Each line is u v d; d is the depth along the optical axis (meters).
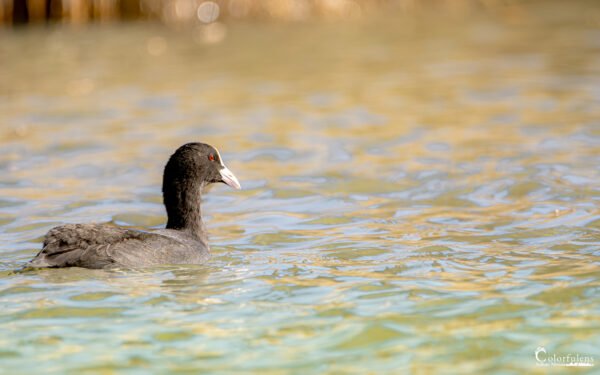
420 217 15.20
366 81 28.28
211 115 23.92
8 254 13.16
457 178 17.67
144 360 9.00
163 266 11.98
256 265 12.38
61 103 25.58
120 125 22.92
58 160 19.70
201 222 13.41
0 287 11.05
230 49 34.56
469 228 14.38
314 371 8.75
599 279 11.24
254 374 8.68
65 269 11.62
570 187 16.64
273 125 22.70
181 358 9.05
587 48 33.00
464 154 19.48
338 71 30.02
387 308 10.40
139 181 17.98
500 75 28.66
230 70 30.42
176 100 25.86
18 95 26.75
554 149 19.59
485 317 10.05
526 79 27.84
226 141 21.14
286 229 14.60
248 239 14.01
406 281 11.45
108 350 9.24
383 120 23.03
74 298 10.71
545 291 10.86
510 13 43.91
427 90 26.70
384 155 19.67
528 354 9.07
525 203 15.81
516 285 11.14
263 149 20.41
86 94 26.81
